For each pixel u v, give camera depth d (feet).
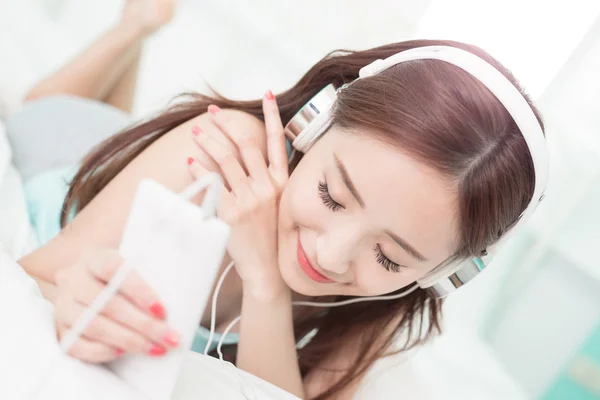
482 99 1.85
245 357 2.52
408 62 2.01
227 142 2.32
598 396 3.20
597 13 3.11
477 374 3.52
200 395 1.73
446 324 3.97
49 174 3.46
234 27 4.50
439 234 1.88
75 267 1.54
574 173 3.46
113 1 4.86
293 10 4.30
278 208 2.25
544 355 3.57
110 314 1.37
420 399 3.04
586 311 3.36
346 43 4.20
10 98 4.32
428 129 1.78
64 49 4.74
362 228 1.86
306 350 3.08
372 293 2.09
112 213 2.23
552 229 3.59
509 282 3.95
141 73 4.75
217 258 1.26
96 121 3.91
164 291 1.32
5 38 4.51
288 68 4.43
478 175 1.84
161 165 2.30
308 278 2.12
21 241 2.88
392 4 3.89
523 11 3.29
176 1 4.33
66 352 1.44
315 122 2.12
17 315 1.49
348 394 2.90
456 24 3.56
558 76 3.35
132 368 1.47
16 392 1.33
